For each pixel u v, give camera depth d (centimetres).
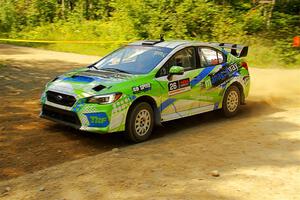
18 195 492
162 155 632
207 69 843
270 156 623
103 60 838
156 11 2078
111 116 678
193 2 2031
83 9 2714
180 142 713
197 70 823
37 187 514
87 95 680
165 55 782
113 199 471
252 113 952
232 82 898
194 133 780
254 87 1270
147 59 783
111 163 596
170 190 495
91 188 505
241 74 923
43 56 1916
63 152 663
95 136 752
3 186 522
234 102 917
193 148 668
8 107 943
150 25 2077
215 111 967
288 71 1596
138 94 708
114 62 812
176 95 776
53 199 476
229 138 728
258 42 1888
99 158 623
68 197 480
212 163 592
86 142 717
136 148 680
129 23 2147
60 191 498
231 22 1977
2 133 744
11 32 2745
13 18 2839
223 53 899
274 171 560
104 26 2442
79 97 683
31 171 581
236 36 1939
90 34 2408
